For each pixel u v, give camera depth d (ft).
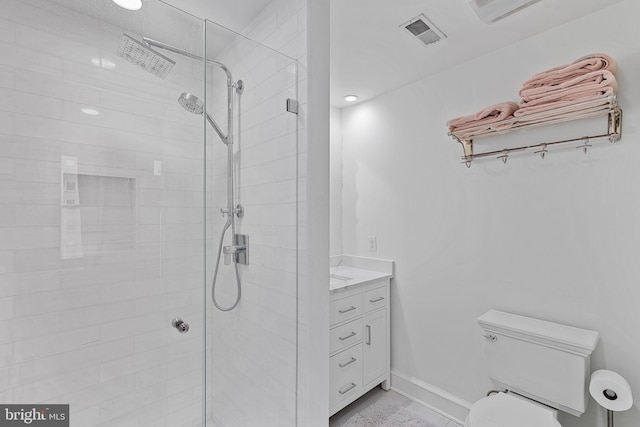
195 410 4.71
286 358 4.66
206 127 4.72
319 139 4.55
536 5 4.96
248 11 5.24
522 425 4.62
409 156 7.89
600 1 4.88
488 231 6.46
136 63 4.57
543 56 5.69
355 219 9.23
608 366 5.02
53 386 4.19
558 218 5.56
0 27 3.93
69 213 4.30
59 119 4.23
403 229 8.02
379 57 6.58
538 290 5.80
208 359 4.75
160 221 4.68
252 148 4.82
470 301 6.73
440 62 6.79
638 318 4.78
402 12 5.13
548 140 5.64
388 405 7.40
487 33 5.73
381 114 8.55
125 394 4.52
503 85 6.22
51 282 4.20
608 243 5.05
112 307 4.50
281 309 4.72
